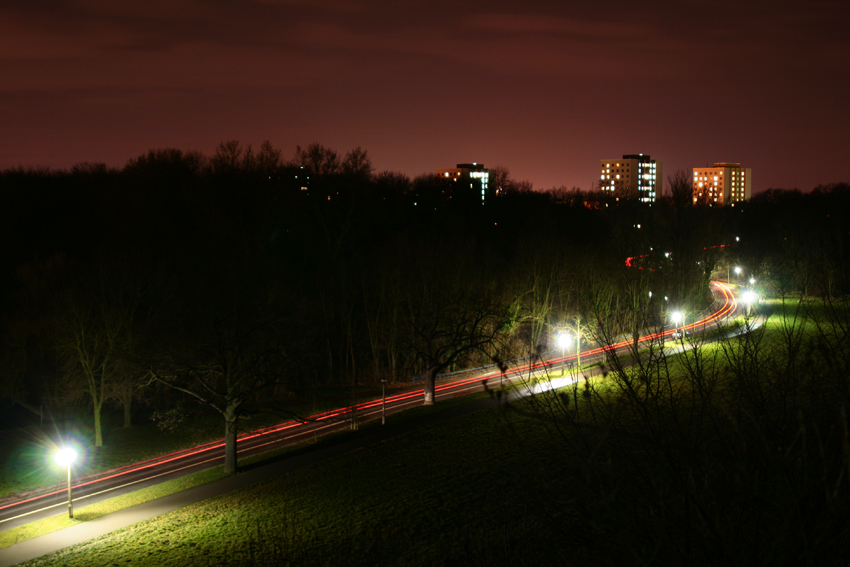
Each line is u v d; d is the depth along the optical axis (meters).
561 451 7.23
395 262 63.94
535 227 88.62
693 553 6.50
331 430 45.66
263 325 39.59
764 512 5.71
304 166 75.50
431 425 42.38
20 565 25.38
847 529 5.41
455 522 25.50
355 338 70.06
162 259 53.44
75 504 34.03
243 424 49.56
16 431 50.09
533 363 9.84
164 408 54.00
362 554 23.66
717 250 55.03
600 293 50.16
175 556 25.20
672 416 7.63
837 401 6.02
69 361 46.84
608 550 6.88
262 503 31.11
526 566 9.25
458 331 51.56
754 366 7.34
